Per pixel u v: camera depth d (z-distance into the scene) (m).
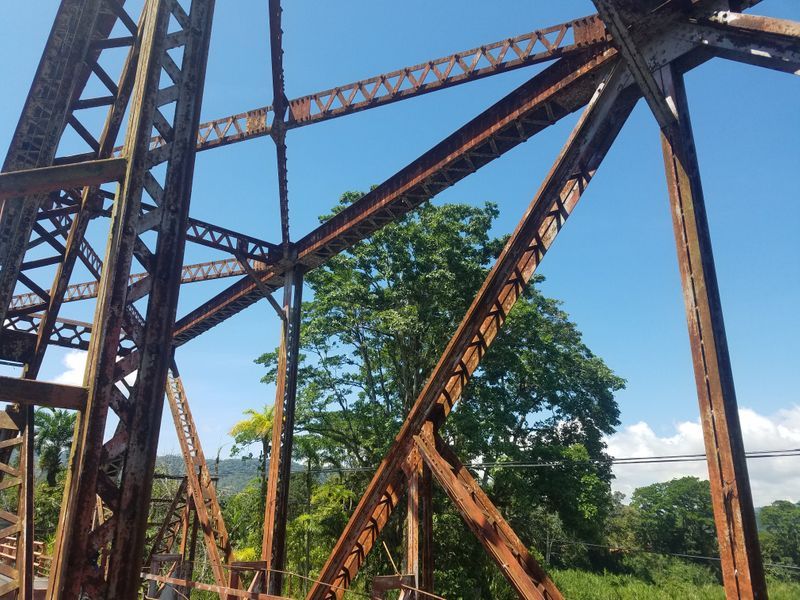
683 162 5.80
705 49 5.98
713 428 4.93
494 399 27.39
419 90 13.02
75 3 4.29
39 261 4.94
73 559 2.70
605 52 9.87
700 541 62.50
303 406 27.41
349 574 7.83
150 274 3.38
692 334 5.30
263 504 28.66
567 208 6.86
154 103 3.51
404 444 7.37
